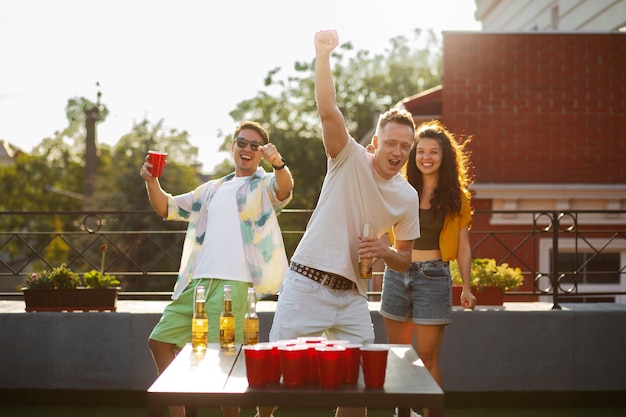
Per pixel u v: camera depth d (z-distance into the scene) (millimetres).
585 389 6203
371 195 3824
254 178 4672
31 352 6066
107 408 6066
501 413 6008
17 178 42062
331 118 3680
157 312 6070
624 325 6234
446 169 4934
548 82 11633
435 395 2797
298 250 3926
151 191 4703
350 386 2902
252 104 37875
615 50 11594
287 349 2885
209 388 2857
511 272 6359
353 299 3885
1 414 5852
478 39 11664
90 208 28234
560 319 6207
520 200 11312
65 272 6207
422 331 4934
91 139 31859
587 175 11594
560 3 13953
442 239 4941
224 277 4488
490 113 11641
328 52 3639
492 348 6168
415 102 12758
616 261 11477
